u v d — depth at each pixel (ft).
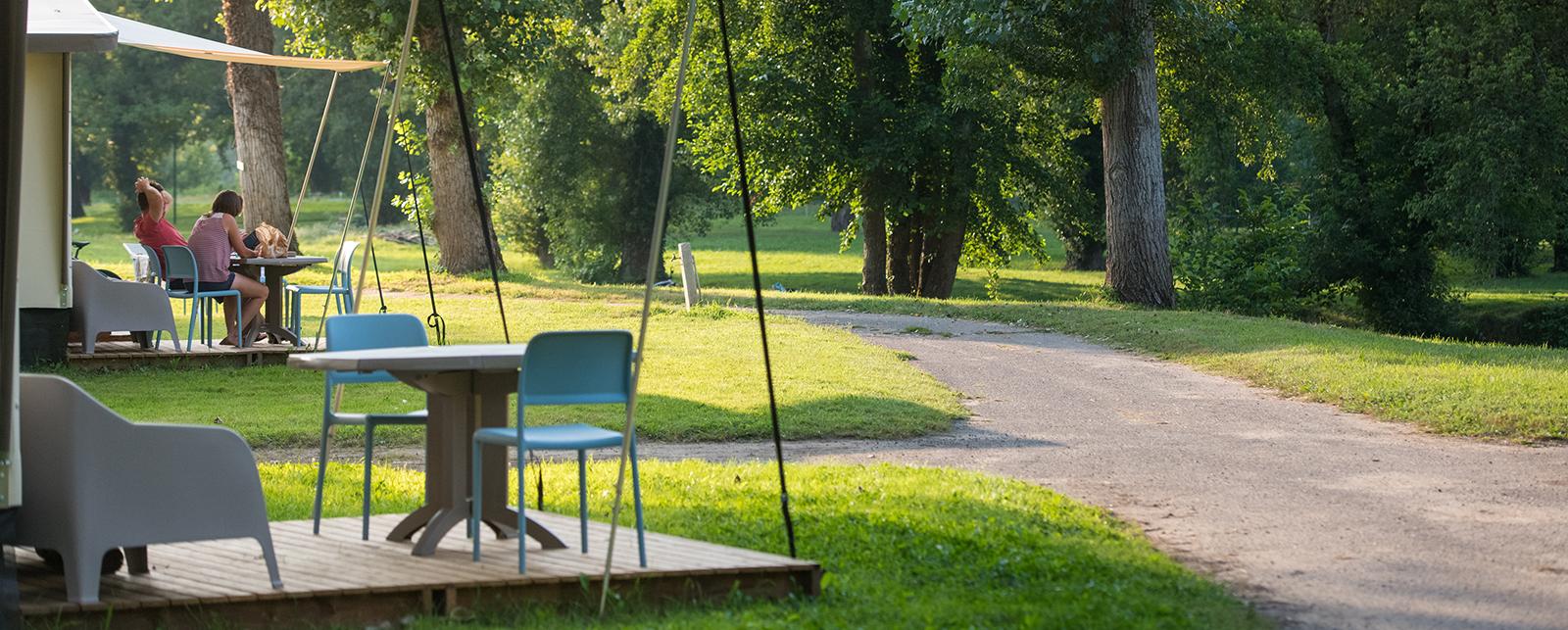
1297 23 101.55
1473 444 37.35
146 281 55.06
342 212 239.50
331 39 85.25
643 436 37.99
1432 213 98.12
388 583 19.03
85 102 217.97
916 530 24.52
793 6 103.30
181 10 221.46
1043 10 76.43
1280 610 20.13
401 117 159.94
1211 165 106.52
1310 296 111.45
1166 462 34.14
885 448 36.73
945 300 82.84
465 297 78.89
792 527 21.94
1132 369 53.88
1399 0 100.53
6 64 16.87
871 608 19.25
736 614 19.13
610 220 147.54
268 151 89.92
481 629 18.28
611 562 20.02
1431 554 24.27
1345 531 26.17
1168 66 92.38
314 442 36.47
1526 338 120.57
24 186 44.68
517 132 143.33
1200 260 92.58
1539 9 95.96
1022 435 38.86
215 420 37.78
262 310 53.88
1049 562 21.95
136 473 18.12
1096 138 145.18
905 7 83.35
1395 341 58.75
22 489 17.88
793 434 38.29
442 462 21.85
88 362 46.14
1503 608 20.45
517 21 82.94
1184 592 20.68
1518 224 96.53
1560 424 38.70
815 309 77.66
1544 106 91.91
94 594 17.80
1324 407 44.55
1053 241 222.07
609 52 119.44
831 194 108.17
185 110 221.66
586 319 67.21
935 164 103.81
